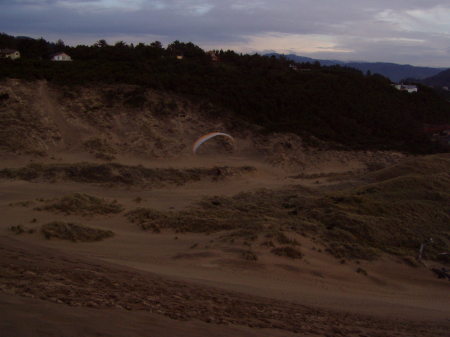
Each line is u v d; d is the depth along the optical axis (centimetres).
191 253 1911
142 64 6862
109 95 5700
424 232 2533
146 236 2302
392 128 6744
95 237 2164
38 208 2739
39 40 8681
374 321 1038
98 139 5009
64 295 614
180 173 4466
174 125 5541
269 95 6538
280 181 4684
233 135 5700
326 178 4891
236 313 802
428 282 1945
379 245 2308
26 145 4594
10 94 5228
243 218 2677
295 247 2014
